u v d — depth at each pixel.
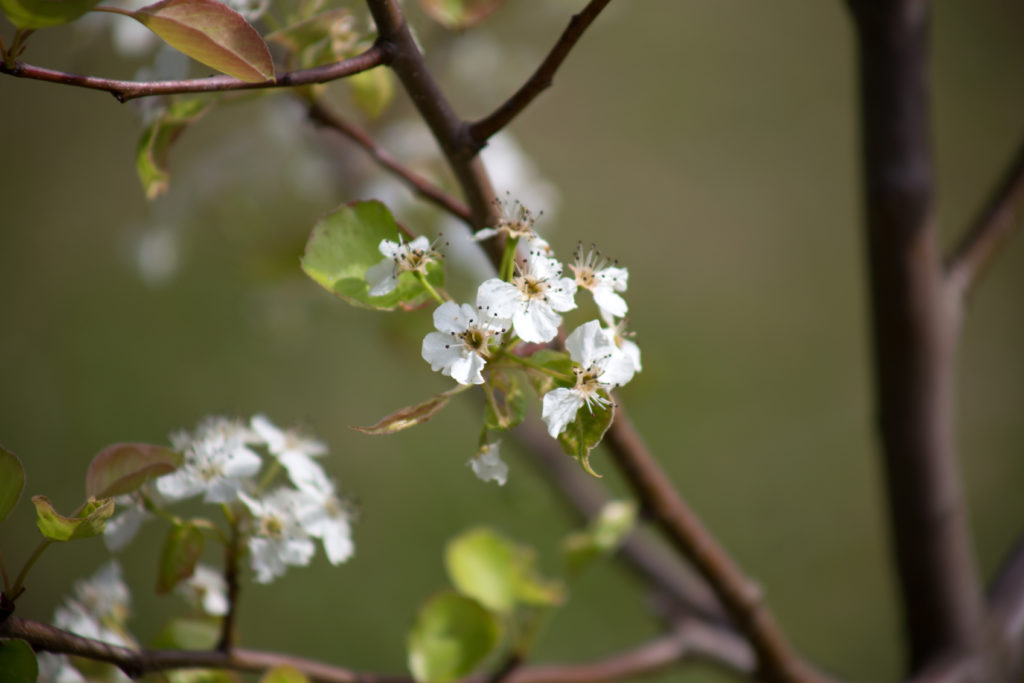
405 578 2.26
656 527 1.02
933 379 1.10
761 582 2.33
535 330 0.91
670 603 1.14
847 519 2.42
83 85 0.90
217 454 0.97
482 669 1.07
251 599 2.19
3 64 0.89
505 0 1.01
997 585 1.18
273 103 1.33
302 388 2.54
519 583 1.04
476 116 1.48
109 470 0.95
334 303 1.44
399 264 0.93
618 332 0.94
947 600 1.12
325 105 0.99
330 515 0.98
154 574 2.12
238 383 2.52
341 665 2.12
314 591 2.22
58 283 2.65
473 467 0.91
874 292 1.10
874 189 1.09
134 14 0.91
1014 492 2.51
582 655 2.15
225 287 2.57
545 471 1.21
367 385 2.56
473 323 0.91
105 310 2.61
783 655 1.06
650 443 2.52
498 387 0.92
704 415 2.58
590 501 1.21
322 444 1.00
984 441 2.64
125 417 2.44
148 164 0.99
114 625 1.00
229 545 0.97
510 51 1.51
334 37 0.99
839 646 2.21
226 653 0.97
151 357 2.52
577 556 1.06
